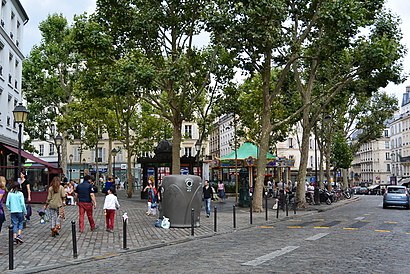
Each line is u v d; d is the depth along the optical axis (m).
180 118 26.23
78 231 16.02
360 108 47.88
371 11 25.78
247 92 38.03
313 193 34.09
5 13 30.91
